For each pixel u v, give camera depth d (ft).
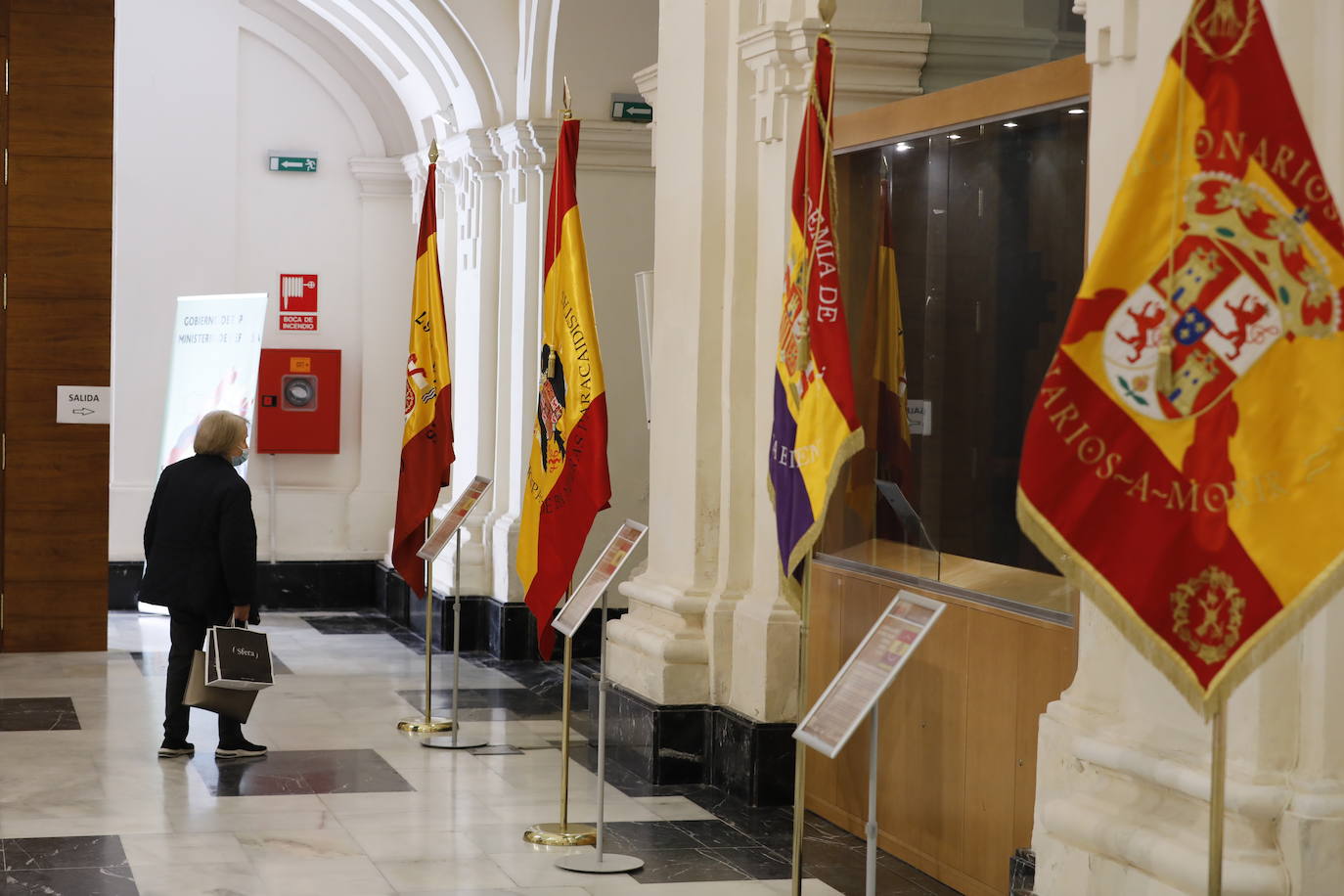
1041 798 16.03
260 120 45.98
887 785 20.81
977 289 19.13
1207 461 10.94
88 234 36.50
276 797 22.98
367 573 46.75
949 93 19.72
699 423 24.70
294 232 46.32
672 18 25.82
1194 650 10.92
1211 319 10.92
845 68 22.74
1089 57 15.40
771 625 23.11
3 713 29.22
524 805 22.84
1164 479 10.99
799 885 14.82
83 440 36.63
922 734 19.97
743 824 22.06
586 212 36.52
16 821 21.30
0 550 36.35
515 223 38.55
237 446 25.38
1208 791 13.62
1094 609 15.57
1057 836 15.44
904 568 20.65
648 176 36.81
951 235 19.75
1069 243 17.39
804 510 15.19
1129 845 14.26
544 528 21.09
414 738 27.84
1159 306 11.03
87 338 36.58
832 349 15.01
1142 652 10.97
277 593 46.16
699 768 24.49
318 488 46.73
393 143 46.96
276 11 45.60
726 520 24.59
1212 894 10.97
